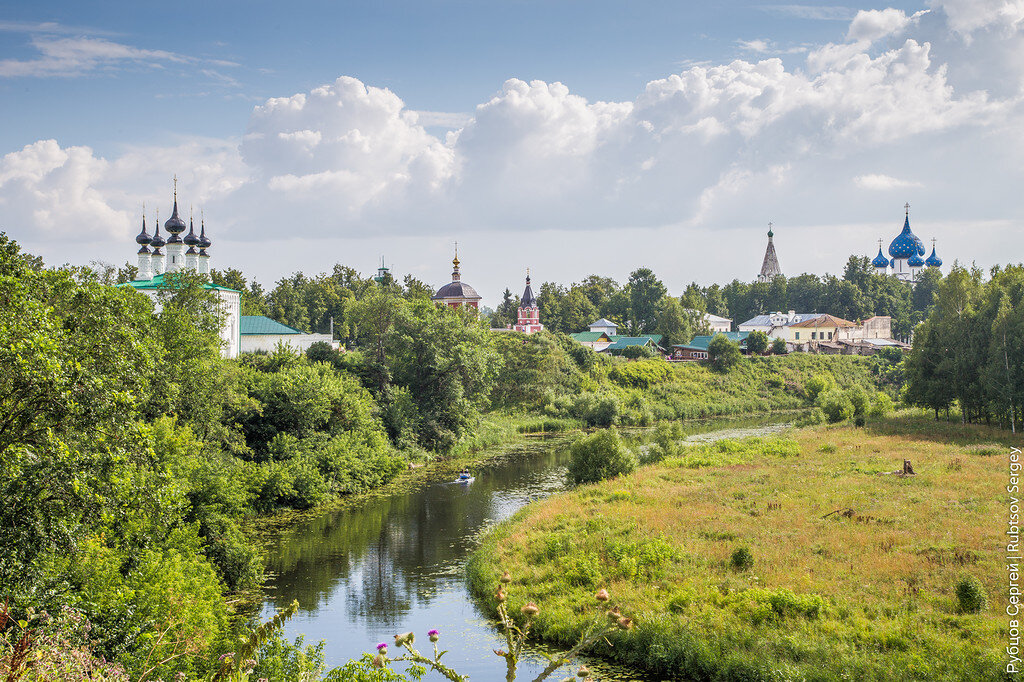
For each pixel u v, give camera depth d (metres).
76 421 21.00
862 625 25.14
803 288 199.88
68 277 23.95
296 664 16.80
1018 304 67.50
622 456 51.25
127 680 13.34
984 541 31.75
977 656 22.08
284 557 39.94
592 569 31.88
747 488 44.44
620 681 25.12
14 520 19.81
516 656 8.31
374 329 77.00
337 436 58.88
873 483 44.00
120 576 22.75
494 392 100.75
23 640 11.64
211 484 35.88
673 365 129.00
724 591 29.06
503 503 51.59
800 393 124.94
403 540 42.97
